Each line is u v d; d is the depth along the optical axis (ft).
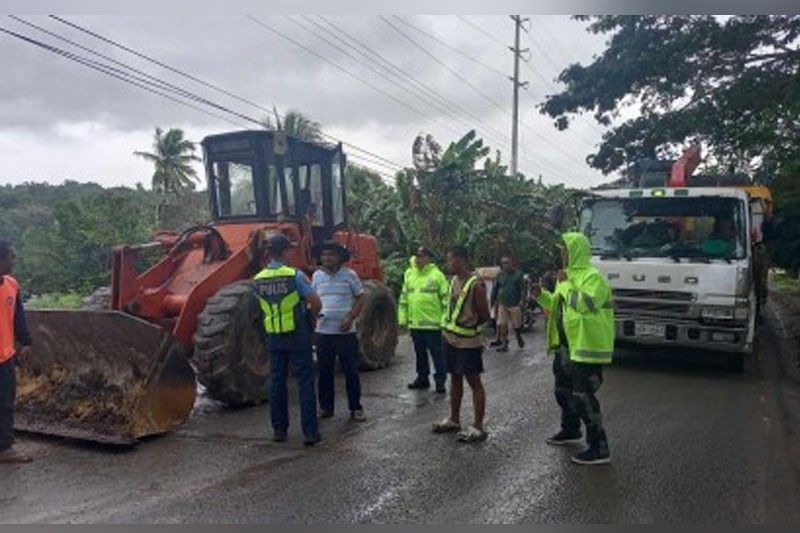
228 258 27.04
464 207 68.13
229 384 24.20
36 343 22.82
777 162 56.54
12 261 19.77
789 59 43.11
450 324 21.57
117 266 25.35
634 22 45.70
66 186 245.65
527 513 15.70
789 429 23.15
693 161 45.57
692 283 31.30
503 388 29.12
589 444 19.20
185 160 175.11
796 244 50.65
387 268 58.54
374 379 31.01
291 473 18.20
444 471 18.45
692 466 19.11
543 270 69.10
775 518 15.60
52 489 16.98
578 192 35.37
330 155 33.12
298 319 20.79
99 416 21.25
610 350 19.03
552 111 50.39
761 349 40.45
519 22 108.88
